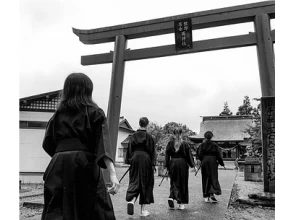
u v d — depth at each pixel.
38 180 11.09
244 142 43.69
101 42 9.75
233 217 5.00
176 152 5.94
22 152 11.20
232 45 8.19
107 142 2.25
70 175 2.17
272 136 6.11
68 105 2.35
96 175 2.31
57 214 2.12
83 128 2.28
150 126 34.38
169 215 5.24
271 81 7.50
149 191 5.15
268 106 6.14
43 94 11.33
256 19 8.00
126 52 9.12
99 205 2.28
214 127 47.31
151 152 5.23
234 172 22.45
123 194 8.02
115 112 8.77
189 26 8.49
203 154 6.84
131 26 9.09
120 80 8.95
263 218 4.91
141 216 5.16
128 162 5.36
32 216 5.27
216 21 8.35
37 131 11.32
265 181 6.15
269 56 7.67
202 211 5.60
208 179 6.69
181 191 5.84
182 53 8.66
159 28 8.84
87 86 2.44
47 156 11.23
